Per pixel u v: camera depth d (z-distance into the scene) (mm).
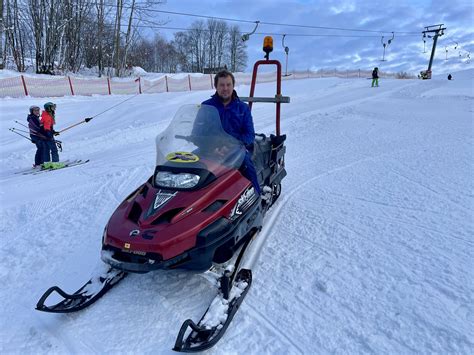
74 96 17938
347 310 2529
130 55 32500
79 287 2990
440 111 10781
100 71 28266
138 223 2623
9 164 8320
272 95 19516
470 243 3268
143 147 8445
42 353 2297
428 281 2766
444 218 3789
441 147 6621
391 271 2928
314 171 5715
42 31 23312
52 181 6074
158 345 2328
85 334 2441
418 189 4648
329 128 9164
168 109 14164
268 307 2605
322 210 4211
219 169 2930
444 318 2379
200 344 2182
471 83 20922
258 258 3254
